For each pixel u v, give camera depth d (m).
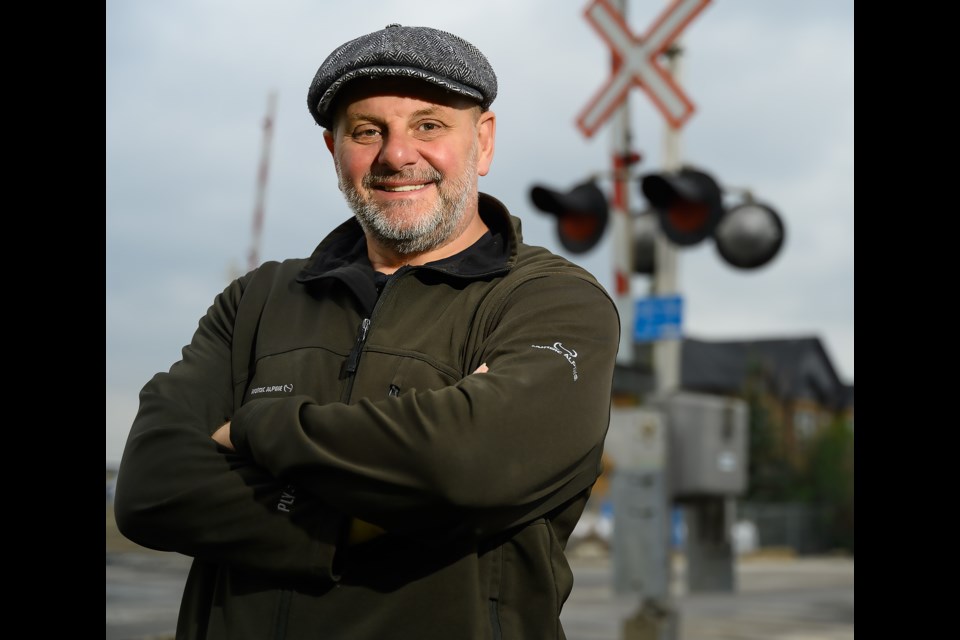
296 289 1.82
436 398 1.47
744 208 5.46
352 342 1.70
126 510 1.58
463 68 1.70
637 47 5.69
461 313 1.68
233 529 1.53
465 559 1.52
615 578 5.44
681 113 5.54
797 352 53.34
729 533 5.80
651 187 5.23
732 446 5.65
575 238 5.67
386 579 1.52
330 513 1.52
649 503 5.38
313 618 1.52
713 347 52.03
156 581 3.04
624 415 5.49
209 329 1.90
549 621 1.54
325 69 1.72
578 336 1.62
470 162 1.76
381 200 1.73
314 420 1.50
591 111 5.79
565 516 1.63
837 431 39.69
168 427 1.63
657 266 6.19
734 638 10.38
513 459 1.47
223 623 1.58
